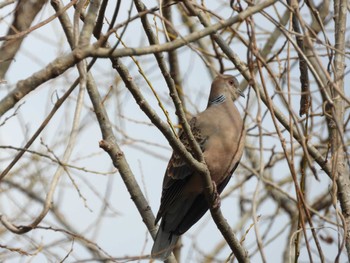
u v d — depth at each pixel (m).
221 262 14.17
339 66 10.88
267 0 8.54
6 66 9.30
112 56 7.77
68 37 9.80
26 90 7.57
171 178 12.31
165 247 12.18
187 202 12.54
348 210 10.55
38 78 7.54
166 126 9.41
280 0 8.65
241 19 8.34
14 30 8.90
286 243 14.23
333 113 8.80
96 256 12.95
